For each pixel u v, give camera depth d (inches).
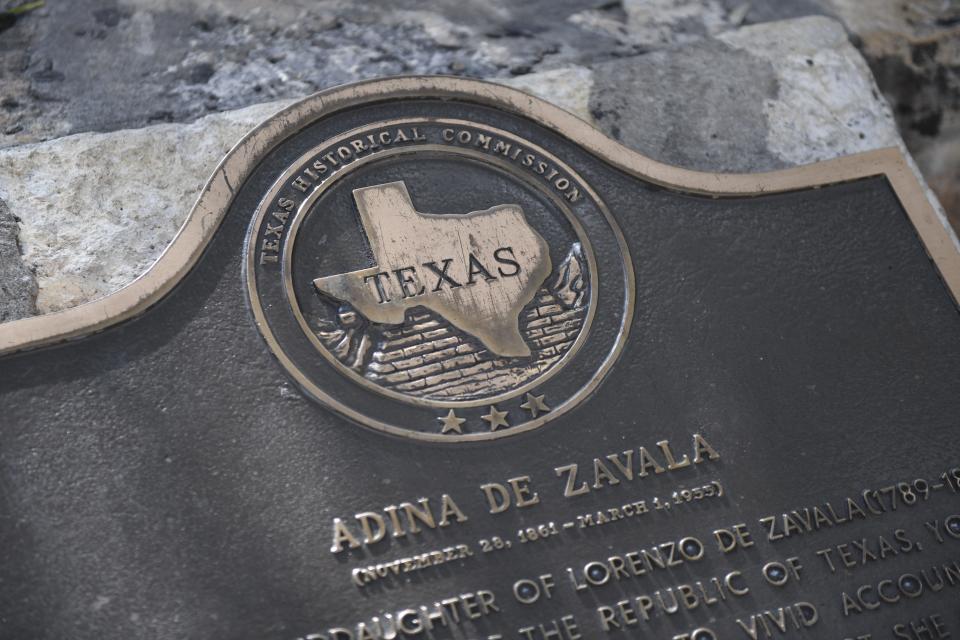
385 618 60.4
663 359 69.9
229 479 62.7
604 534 64.4
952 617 64.7
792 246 74.7
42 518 60.7
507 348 68.6
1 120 77.2
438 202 71.9
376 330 67.9
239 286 67.3
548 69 84.7
